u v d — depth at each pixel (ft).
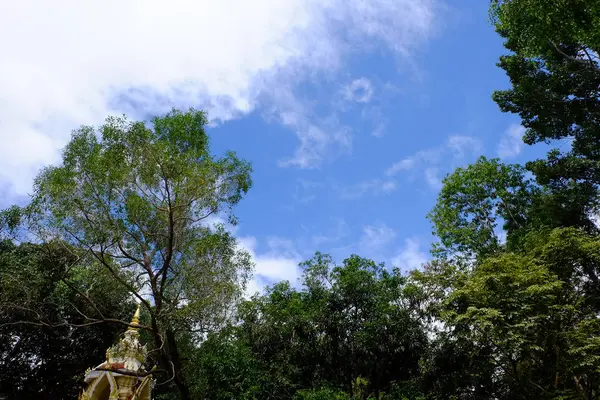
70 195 54.60
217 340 70.18
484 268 74.13
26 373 100.37
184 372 70.18
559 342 69.36
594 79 88.33
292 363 98.17
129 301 80.23
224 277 61.67
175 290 61.11
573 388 74.38
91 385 65.51
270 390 88.58
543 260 76.23
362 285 100.99
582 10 65.62
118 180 56.59
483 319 66.44
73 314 87.97
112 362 66.54
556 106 94.73
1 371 97.04
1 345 93.97
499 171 110.11
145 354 69.62
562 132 98.53
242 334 99.04
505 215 108.06
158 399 89.51
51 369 101.35
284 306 107.34
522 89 95.61
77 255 58.90
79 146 57.21
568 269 75.00
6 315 68.03
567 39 80.07
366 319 99.35
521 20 70.95
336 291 101.45
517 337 64.08
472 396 82.28
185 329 60.70
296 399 87.40
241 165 65.10
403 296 98.89
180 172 58.34
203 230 66.23
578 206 88.89
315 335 100.32
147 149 58.54
